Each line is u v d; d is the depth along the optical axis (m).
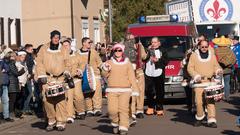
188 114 17.41
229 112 17.77
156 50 17.16
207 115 14.78
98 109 17.56
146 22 22.06
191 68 14.45
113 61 13.52
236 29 27.69
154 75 17.11
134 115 15.02
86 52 17.06
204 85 14.42
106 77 13.60
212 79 14.52
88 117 17.36
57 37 14.39
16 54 17.12
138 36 20.95
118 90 13.46
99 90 17.53
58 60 14.36
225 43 20.61
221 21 27.78
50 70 14.34
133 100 14.96
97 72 17.38
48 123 14.90
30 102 18.86
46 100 14.43
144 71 17.25
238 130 14.07
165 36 20.86
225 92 20.95
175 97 19.89
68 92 16.08
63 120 14.62
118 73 13.45
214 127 14.51
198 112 14.73
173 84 19.84
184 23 21.38
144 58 16.94
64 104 14.52
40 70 14.32
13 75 16.81
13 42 29.34
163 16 22.09
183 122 15.70
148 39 20.84
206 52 14.42
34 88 18.89
